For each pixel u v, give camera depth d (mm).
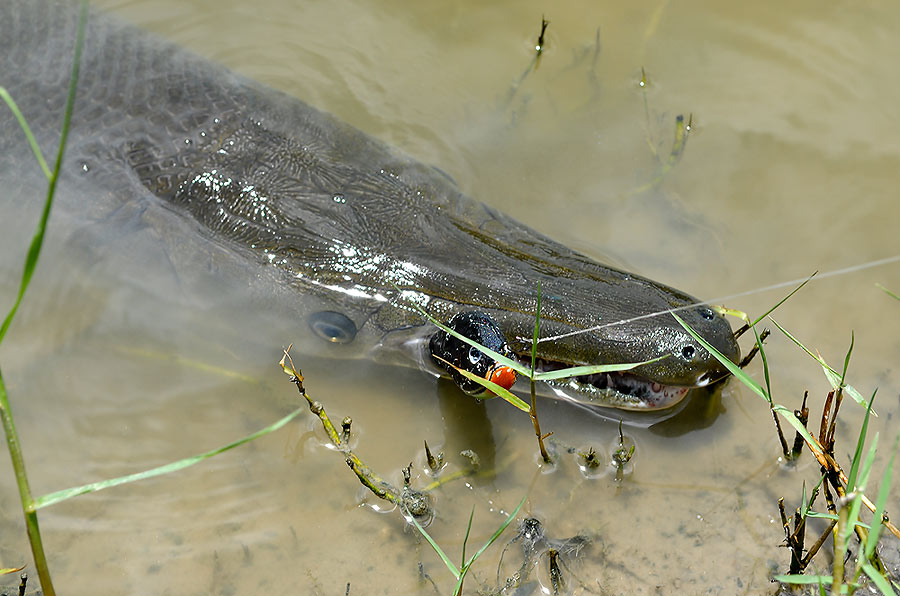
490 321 3533
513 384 3525
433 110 5215
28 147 4340
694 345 3520
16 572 3332
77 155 4254
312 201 4023
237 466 3674
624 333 3547
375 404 3865
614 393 3680
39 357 4066
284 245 3934
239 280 3959
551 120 5188
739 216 4688
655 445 3729
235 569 3346
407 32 5773
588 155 4965
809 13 5750
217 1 5898
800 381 3963
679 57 5559
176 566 3363
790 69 5469
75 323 4172
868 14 5746
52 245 4297
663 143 5039
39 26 4766
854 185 4832
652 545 3416
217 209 4023
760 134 5094
